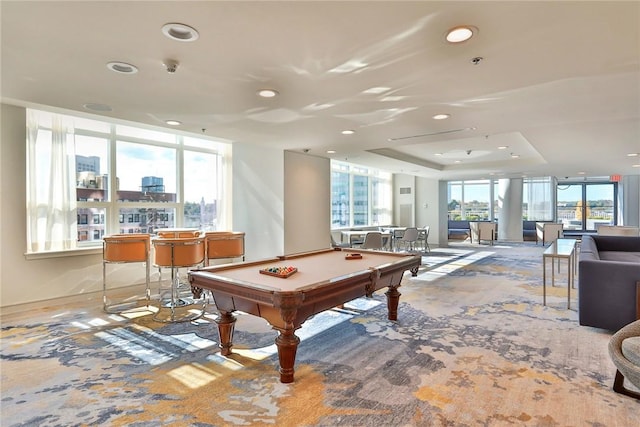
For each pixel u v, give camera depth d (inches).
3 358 113.0
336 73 103.1
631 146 226.7
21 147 165.2
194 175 249.1
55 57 92.0
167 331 138.2
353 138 198.7
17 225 163.8
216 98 125.6
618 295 131.2
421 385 94.8
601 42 83.9
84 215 196.2
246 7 69.7
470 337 129.8
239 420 79.7
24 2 67.1
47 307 170.2
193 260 161.6
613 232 315.3
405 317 154.0
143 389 93.6
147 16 73.0
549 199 517.3
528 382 95.9
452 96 123.3
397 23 75.9
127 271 205.0
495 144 268.7
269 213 242.7
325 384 95.7
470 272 261.0
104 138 204.8
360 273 111.3
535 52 89.2
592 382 95.8
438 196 460.8
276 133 185.9
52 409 84.2
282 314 91.0
